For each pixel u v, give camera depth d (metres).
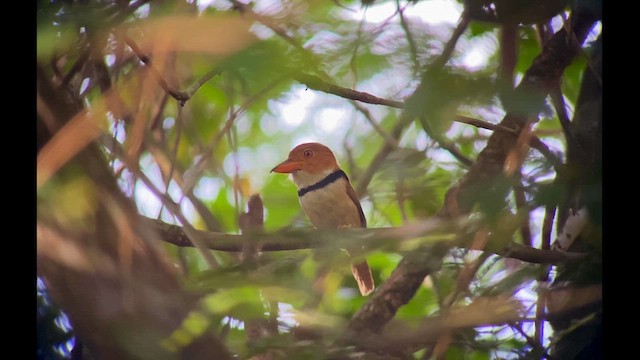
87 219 4.86
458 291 6.59
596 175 6.06
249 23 5.77
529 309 6.51
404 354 6.51
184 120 9.89
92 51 6.18
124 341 4.84
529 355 6.52
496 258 7.03
